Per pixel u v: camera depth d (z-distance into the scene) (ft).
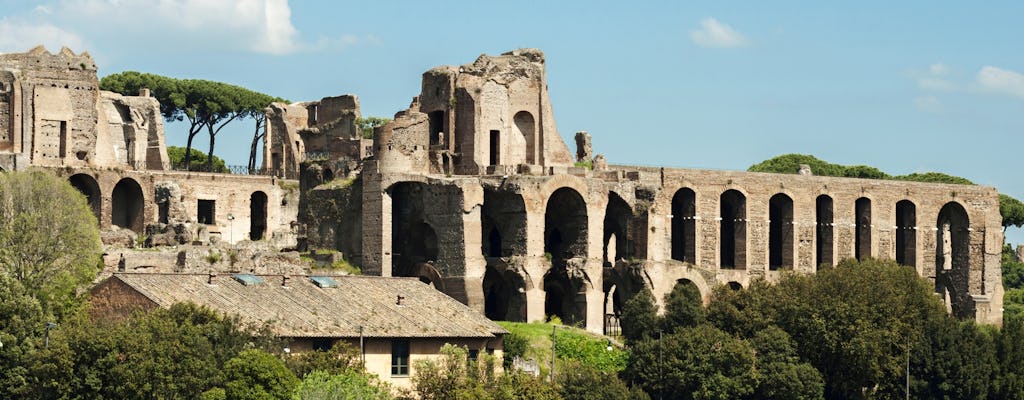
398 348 452.76
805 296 554.46
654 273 612.70
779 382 517.55
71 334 418.92
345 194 597.52
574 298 601.62
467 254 580.30
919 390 552.82
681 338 520.01
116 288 450.71
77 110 620.49
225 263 554.05
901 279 578.25
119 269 534.78
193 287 455.63
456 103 619.26
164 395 410.93
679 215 644.27
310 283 476.95
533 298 588.09
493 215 597.93
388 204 585.22
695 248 636.07
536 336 538.88
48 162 609.83
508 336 506.48
